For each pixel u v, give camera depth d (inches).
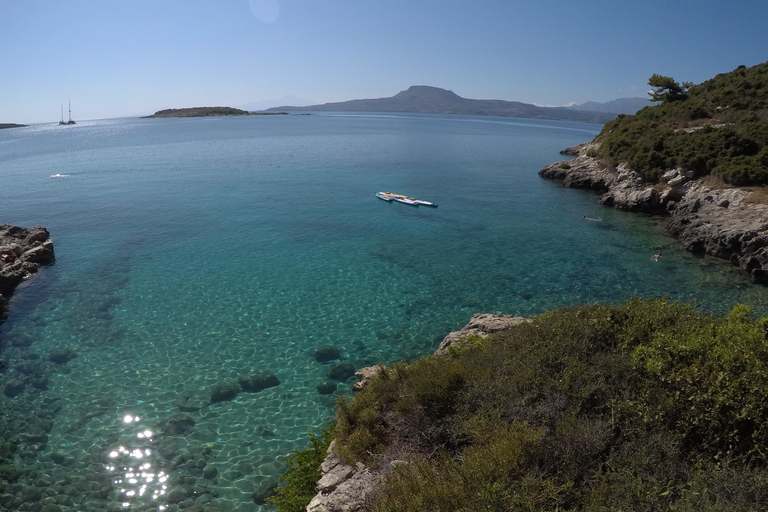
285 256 1342.3
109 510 513.0
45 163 3245.6
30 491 532.7
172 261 1291.8
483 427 417.4
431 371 523.2
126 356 823.1
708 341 434.3
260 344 874.1
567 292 1121.4
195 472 570.6
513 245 1467.8
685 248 1434.5
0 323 932.0
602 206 2026.3
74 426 643.5
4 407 680.4
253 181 2519.7
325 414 683.4
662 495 309.6
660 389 404.8
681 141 2020.2
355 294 1096.8
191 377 765.9
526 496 323.6
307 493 459.8
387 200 2079.2
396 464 411.2
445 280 1186.0
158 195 2148.1
